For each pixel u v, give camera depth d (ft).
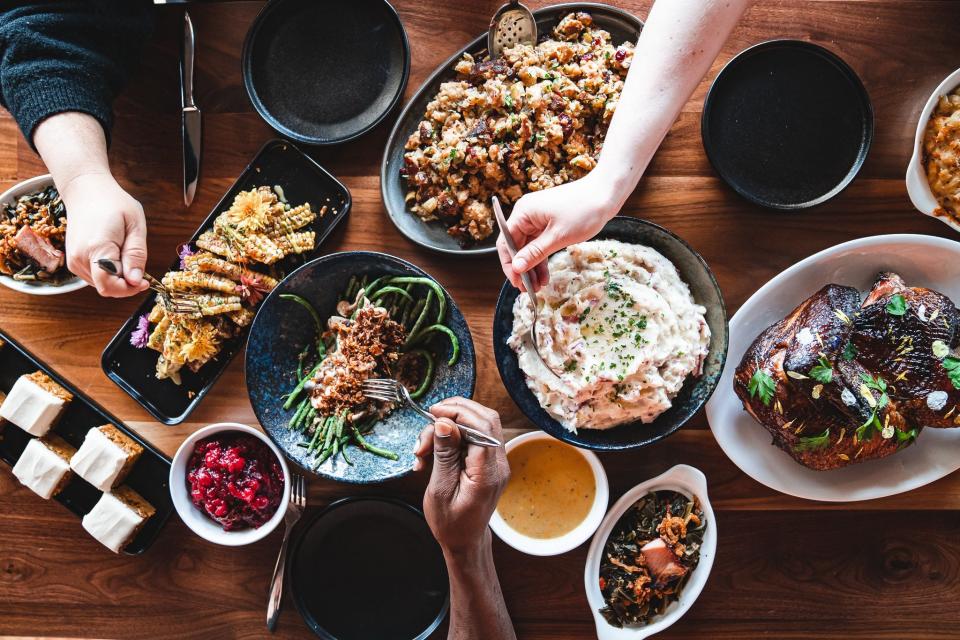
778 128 6.29
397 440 6.11
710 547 6.08
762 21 6.40
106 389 6.51
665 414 5.97
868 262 6.17
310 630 6.45
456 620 5.39
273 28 6.39
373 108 6.40
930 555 6.51
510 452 6.29
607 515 6.12
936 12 6.42
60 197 6.24
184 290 6.14
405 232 6.15
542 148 6.05
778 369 5.68
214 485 6.07
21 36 5.57
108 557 6.63
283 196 6.37
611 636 6.12
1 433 6.63
